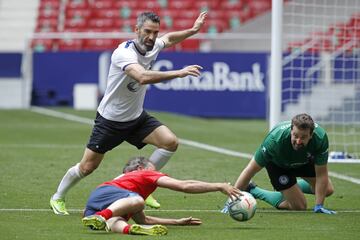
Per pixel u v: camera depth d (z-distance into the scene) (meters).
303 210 32.44
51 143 58.12
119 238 25.62
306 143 29.05
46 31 96.31
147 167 27.77
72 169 31.11
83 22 96.19
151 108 81.88
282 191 32.28
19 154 51.34
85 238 25.70
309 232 27.42
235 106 81.38
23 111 80.62
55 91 84.81
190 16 95.75
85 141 59.69
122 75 29.89
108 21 96.19
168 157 31.44
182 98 81.62
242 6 97.25
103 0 98.19
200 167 46.09
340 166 47.81
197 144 58.84
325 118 67.19
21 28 96.81
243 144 59.34
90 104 84.00
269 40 86.56
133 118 31.08
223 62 81.19
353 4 62.94
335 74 65.06
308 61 64.69
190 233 26.88
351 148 58.31
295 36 64.06
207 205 33.62
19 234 26.50
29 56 84.81
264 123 77.19
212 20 95.25
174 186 26.62
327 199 35.53
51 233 26.64
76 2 98.25
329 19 66.31
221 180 41.25
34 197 35.00
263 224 29.02
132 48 29.48
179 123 73.38
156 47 31.48
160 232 26.25
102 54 83.88
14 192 36.28
